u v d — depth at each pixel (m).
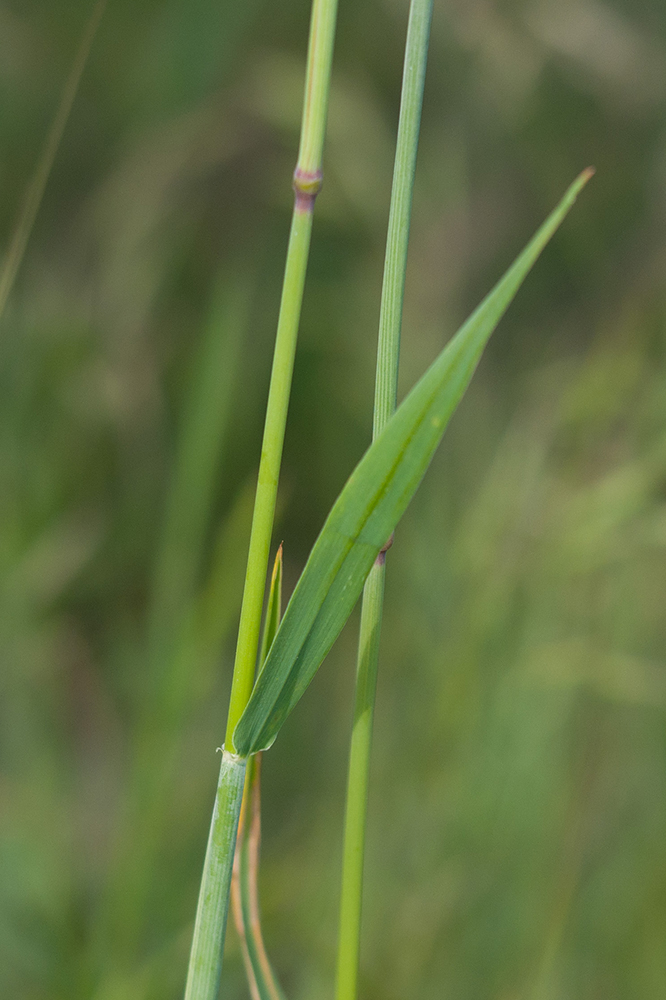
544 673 0.80
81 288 1.18
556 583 0.87
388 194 1.26
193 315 1.28
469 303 1.37
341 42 1.52
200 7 1.41
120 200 1.18
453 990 0.77
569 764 0.83
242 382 1.27
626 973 0.79
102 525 1.07
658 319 0.95
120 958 0.73
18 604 0.95
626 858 0.82
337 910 0.80
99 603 1.11
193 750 0.94
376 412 0.50
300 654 0.49
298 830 0.93
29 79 1.43
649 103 1.35
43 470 1.04
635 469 0.82
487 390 1.28
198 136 1.20
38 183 0.58
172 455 1.16
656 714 0.86
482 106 1.36
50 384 1.10
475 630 0.84
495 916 0.80
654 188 1.30
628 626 0.89
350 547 0.49
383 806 0.86
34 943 0.79
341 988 0.52
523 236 1.37
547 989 0.74
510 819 0.83
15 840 0.83
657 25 1.33
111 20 1.48
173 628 0.81
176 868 0.86
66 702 1.02
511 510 0.87
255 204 1.33
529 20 1.21
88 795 0.98
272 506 0.49
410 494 0.49
